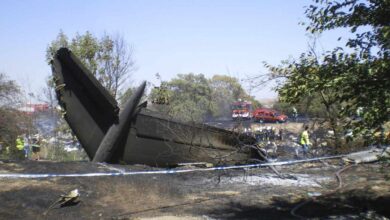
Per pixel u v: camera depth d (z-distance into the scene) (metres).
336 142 13.62
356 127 5.81
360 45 5.82
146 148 12.35
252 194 9.65
